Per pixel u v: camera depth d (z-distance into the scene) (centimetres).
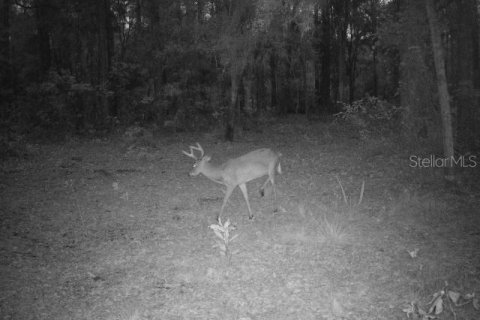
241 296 627
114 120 2345
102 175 1365
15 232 870
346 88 3925
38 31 2659
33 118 2238
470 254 737
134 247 809
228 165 943
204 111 2508
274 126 2533
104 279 684
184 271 706
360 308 591
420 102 1503
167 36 2309
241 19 1820
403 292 626
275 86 3528
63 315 584
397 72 3347
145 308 600
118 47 3186
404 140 1517
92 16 2573
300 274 687
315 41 2962
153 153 1728
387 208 980
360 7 3506
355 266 711
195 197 1136
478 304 582
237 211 1018
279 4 1491
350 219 923
